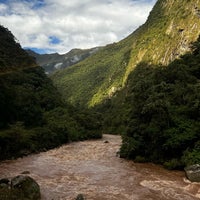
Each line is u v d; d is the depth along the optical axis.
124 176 26.95
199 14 116.19
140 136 34.78
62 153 40.00
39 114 53.59
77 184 24.09
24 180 20.50
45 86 83.12
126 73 157.00
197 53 56.62
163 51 126.44
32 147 39.59
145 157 33.59
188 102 34.06
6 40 89.31
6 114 45.00
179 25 127.06
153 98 34.97
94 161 33.94
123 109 102.69
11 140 36.47
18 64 80.62
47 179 25.39
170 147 31.42
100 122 78.00
